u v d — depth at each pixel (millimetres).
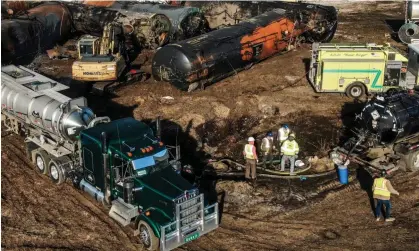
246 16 38281
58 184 18406
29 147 19969
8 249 14750
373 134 19281
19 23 32750
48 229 15828
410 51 25547
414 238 15227
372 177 18781
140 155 15125
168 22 36094
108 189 15727
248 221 16281
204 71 26953
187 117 24297
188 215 14383
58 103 18531
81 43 28500
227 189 18016
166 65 26938
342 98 26391
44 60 34469
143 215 14438
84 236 15469
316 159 20047
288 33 33219
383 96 19672
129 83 28812
